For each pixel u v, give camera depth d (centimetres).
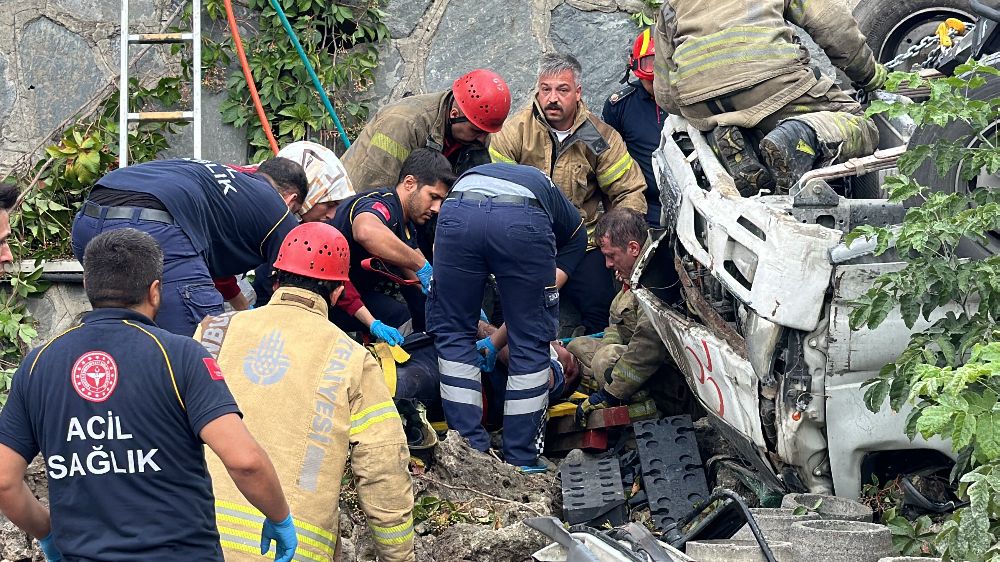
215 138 655
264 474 289
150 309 299
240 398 349
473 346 512
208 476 298
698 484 475
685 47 500
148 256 297
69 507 284
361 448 350
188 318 409
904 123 491
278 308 361
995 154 361
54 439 284
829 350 387
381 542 355
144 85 652
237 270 455
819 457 401
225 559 336
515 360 506
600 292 604
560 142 609
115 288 292
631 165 616
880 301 367
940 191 374
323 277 364
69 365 286
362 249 515
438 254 501
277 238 447
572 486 475
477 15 684
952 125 393
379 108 679
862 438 391
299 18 659
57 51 650
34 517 297
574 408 530
